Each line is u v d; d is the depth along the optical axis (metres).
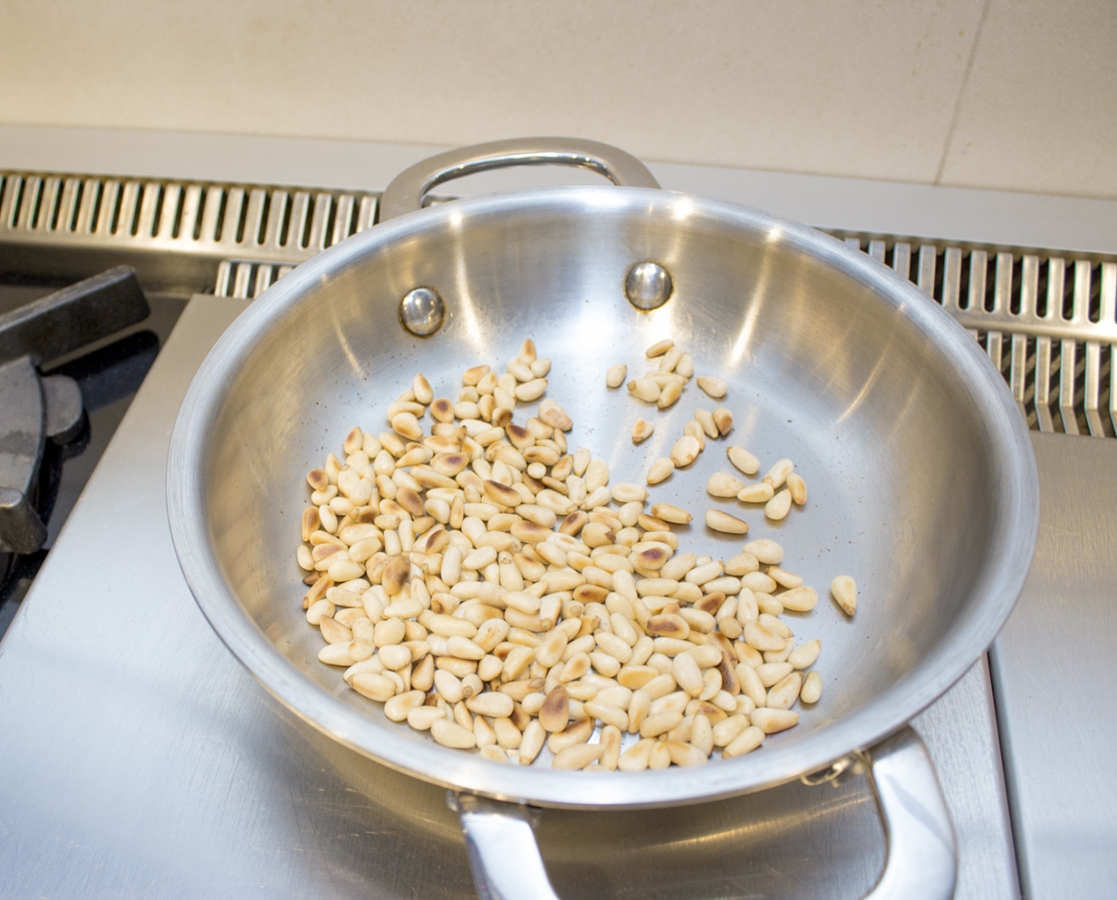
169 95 0.48
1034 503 0.29
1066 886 0.29
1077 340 0.43
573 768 0.31
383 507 0.36
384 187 0.46
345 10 0.44
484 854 0.25
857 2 0.41
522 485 0.38
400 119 0.47
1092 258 0.43
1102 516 0.36
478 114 0.47
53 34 0.47
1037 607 0.34
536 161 0.39
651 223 0.38
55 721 0.32
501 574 0.35
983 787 0.30
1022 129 0.44
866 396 0.37
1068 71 0.42
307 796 0.30
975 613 0.27
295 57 0.46
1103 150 0.44
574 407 0.40
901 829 0.25
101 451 0.40
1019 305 0.43
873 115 0.44
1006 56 0.42
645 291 0.39
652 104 0.45
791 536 0.36
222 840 0.30
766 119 0.45
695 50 0.44
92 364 0.44
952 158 0.45
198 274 0.47
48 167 0.47
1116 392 0.42
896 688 0.26
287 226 0.47
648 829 0.30
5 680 0.32
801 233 0.36
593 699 0.32
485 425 0.39
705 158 0.46
